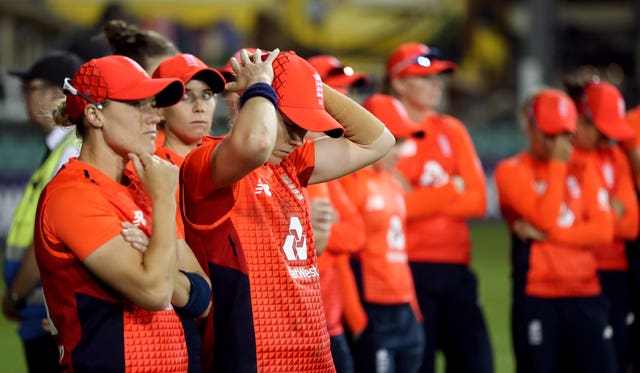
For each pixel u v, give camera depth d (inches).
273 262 533.0
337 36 3577.8
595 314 920.3
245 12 3376.0
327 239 717.9
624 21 4958.2
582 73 1009.5
